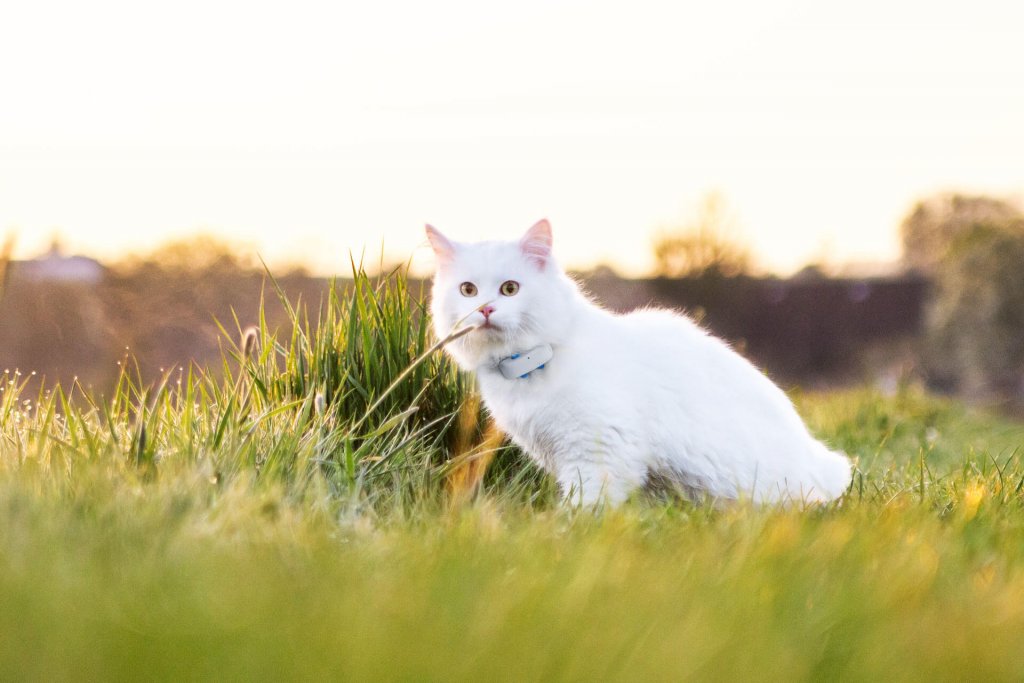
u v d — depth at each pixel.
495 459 3.89
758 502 3.47
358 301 4.11
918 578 2.17
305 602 1.85
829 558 2.25
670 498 3.51
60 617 1.71
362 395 3.94
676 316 4.07
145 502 2.43
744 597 1.96
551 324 3.66
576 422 3.61
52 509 2.37
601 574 2.05
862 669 1.72
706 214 20.44
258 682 1.58
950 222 22.50
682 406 3.68
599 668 1.65
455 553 2.21
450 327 3.86
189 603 1.81
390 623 1.76
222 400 3.77
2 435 3.40
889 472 4.18
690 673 1.63
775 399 3.92
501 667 1.64
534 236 3.81
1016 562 2.44
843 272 21.09
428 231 3.98
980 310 17.17
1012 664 1.76
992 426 8.05
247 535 2.30
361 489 3.05
